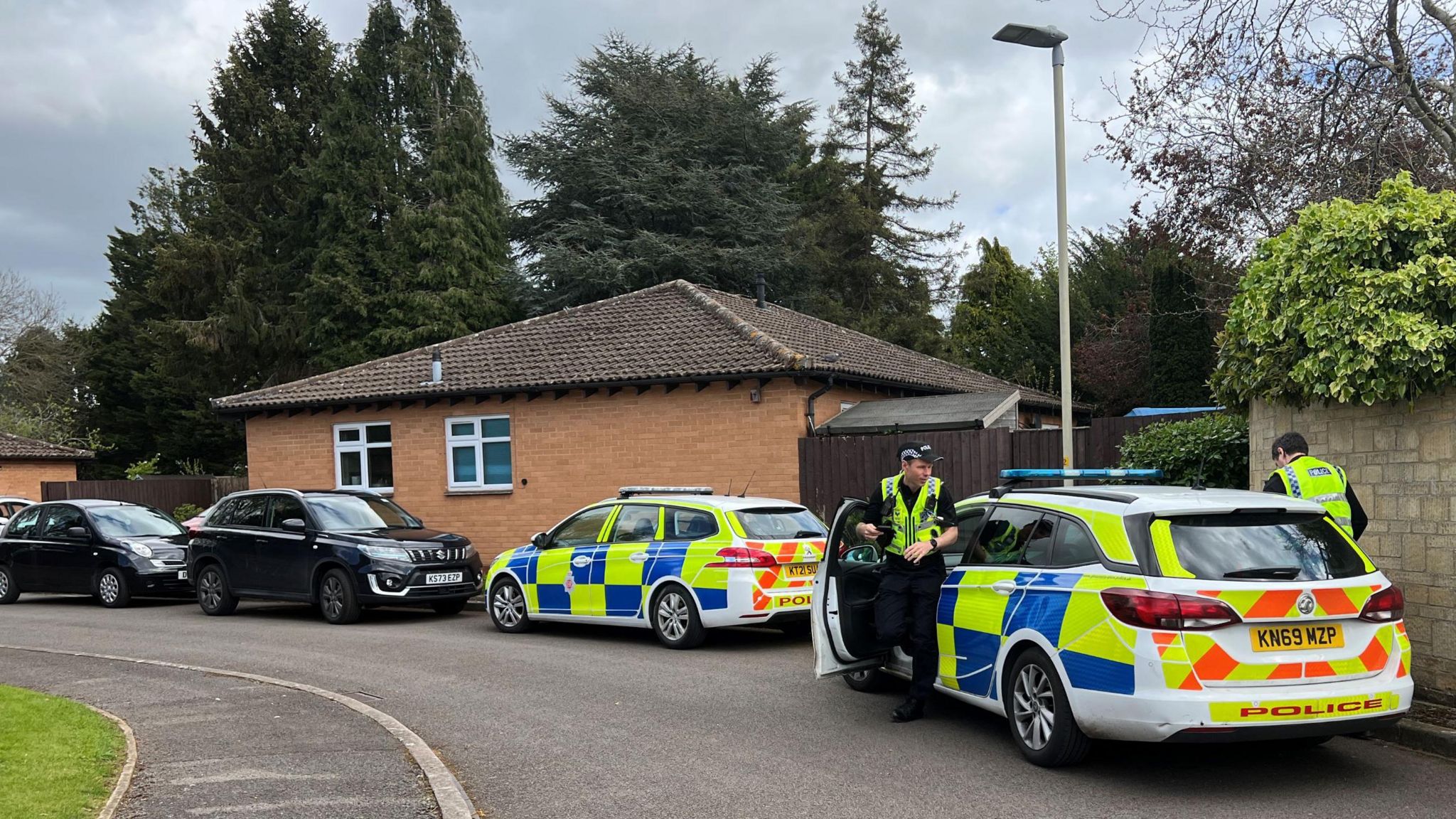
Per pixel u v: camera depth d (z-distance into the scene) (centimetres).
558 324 2034
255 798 584
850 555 802
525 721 793
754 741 720
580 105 3800
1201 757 662
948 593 742
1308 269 816
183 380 3906
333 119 3634
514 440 1812
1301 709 563
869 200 4269
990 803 576
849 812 565
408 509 1909
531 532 1802
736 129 3697
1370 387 755
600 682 936
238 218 3931
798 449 1585
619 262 3303
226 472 4394
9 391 4519
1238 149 1459
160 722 784
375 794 593
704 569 1087
